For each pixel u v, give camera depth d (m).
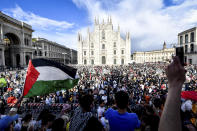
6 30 38.16
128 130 2.20
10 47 45.16
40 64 4.38
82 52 68.81
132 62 77.75
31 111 10.01
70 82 4.63
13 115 3.39
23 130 4.12
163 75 21.69
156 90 12.17
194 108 5.28
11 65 45.16
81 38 67.81
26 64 49.62
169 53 95.62
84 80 19.16
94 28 68.88
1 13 35.34
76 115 2.68
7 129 3.21
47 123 3.61
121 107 2.36
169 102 0.93
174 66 0.97
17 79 21.72
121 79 20.41
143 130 2.98
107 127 5.00
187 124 2.15
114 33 69.00
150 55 115.19
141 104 8.14
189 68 33.16
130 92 12.13
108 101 10.30
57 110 10.12
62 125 3.05
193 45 46.00
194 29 45.09
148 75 22.61
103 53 69.25
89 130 2.18
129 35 67.88
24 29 47.44
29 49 50.34
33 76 3.93
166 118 0.91
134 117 2.34
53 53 79.88
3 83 9.12
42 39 67.75
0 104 8.49
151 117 2.88
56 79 4.32
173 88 0.94
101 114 5.89
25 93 3.77
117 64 67.75
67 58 109.81
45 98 11.37
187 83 15.11
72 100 10.95
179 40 55.03
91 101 2.71
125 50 68.81
